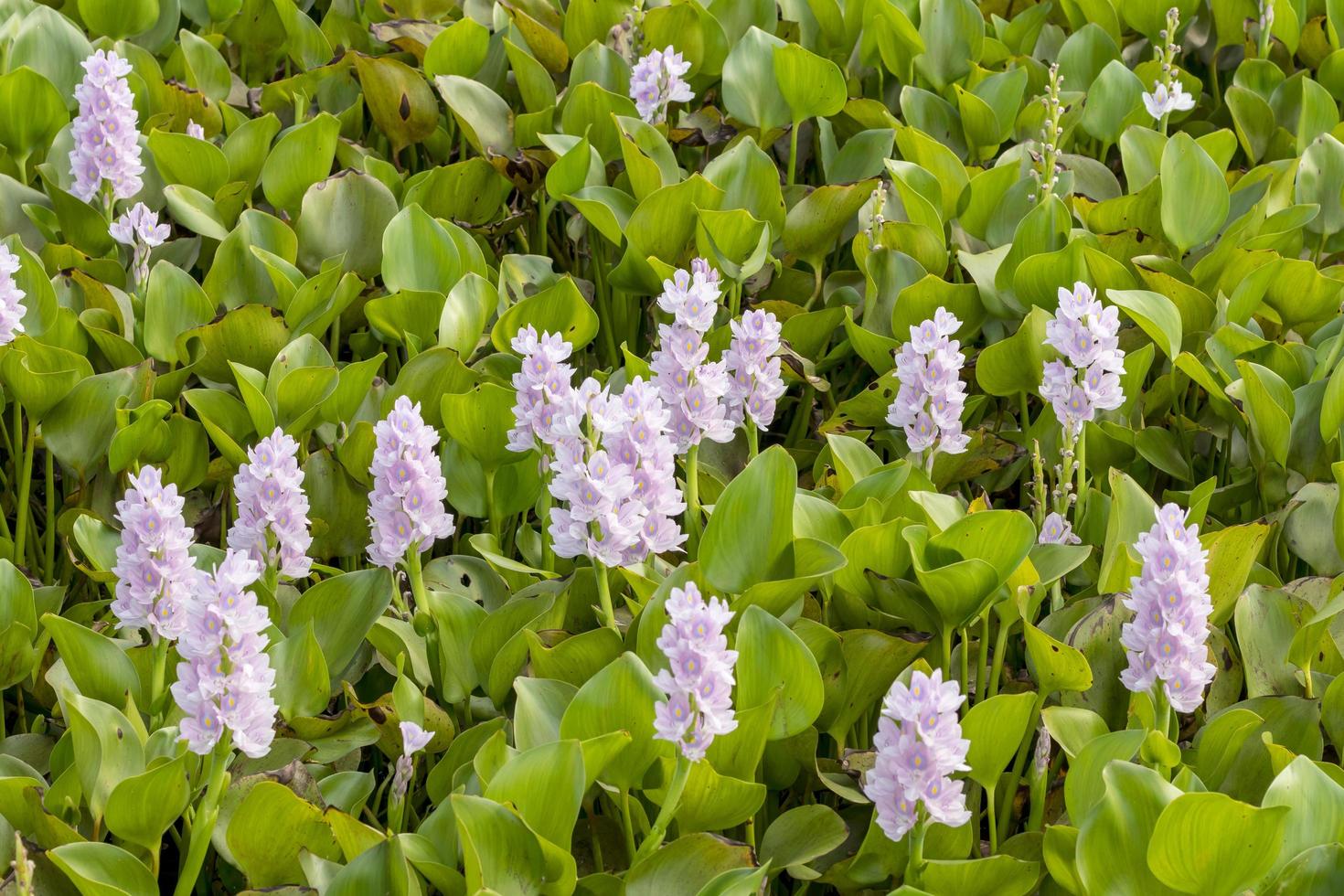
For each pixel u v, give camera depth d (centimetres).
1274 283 320
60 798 260
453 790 261
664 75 339
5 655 274
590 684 256
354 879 249
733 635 270
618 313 343
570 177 329
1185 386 322
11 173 339
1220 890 249
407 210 314
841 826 264
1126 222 337
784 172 375
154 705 267
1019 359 307
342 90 365
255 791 253
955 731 247
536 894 252
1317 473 302
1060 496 289
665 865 254
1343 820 253
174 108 348
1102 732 268
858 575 276
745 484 269
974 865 253
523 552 295
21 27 346
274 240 322
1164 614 257
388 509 272
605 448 270
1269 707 270
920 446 284
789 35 379
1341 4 400
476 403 288
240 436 303
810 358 325
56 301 306
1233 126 395
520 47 368
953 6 371
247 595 251
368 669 286
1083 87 388
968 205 336
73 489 314
